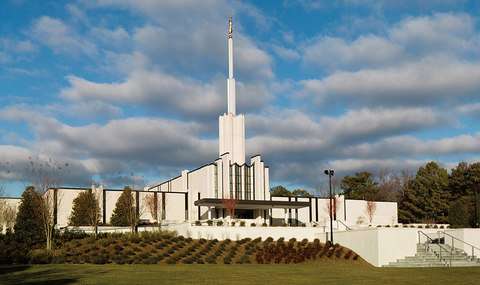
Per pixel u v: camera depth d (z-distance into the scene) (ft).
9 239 136.77
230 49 258.98
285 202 217.97
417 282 76.84
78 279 76.48
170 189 280.31
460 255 120.26
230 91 254.88
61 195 206.69
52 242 138.82
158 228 159.94
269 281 76.18
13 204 191.62
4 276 81.00
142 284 71.36
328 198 260.01
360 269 96.43
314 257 130.11
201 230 148.66
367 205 265.34
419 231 131.85
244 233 152.25
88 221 193.16
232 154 246.06
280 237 155.33
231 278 78.95
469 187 284.41
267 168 240.94
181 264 111.86
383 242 119.44
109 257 118.42
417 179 300.40
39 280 75.72
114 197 222.28
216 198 225.97
